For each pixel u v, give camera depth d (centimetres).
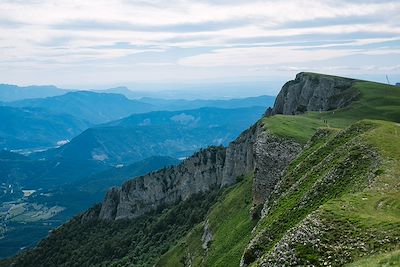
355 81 16825
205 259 9388
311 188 5228
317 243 3488
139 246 16862
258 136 9375
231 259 7531
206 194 17788
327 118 12144
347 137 6291
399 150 4950
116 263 16200
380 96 14300
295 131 9081
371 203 3944
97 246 19288
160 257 13775
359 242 3334
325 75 17812
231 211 10894
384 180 4328
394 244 3164
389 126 5941
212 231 10962
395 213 3706
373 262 2934
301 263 3409
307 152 7181
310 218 3750
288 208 5275
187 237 12800
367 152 5119
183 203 18112
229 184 15988
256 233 5647
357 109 13000
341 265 3222
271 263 3603
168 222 17525
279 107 18938
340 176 5062
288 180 6444
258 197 8394
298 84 18125
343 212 3741
